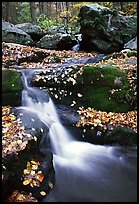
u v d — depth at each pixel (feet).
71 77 23.24
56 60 33.76
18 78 21.06
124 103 22.22
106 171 16.72
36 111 20.24
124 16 40.83
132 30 40.11
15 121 16.40
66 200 13.74
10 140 14.44
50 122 18.93
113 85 22.72
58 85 23.18
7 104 19.99
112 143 19.42
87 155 18.22
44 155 15.49
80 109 22.07
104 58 34.58
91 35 40.78
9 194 12.68
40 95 22.17
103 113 21.54
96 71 23.13
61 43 42.78
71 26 63.31
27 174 13.52
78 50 43.68
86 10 40.86
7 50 32.65
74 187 14.96
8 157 13.20
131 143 19.25
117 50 40.16
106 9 40.29
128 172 16.69
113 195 14.39
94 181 15.66
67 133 19.88
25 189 13.08
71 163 17.13
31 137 15.07
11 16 70.28
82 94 22.86
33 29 48.32
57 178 15.46
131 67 24.45
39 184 13.50
